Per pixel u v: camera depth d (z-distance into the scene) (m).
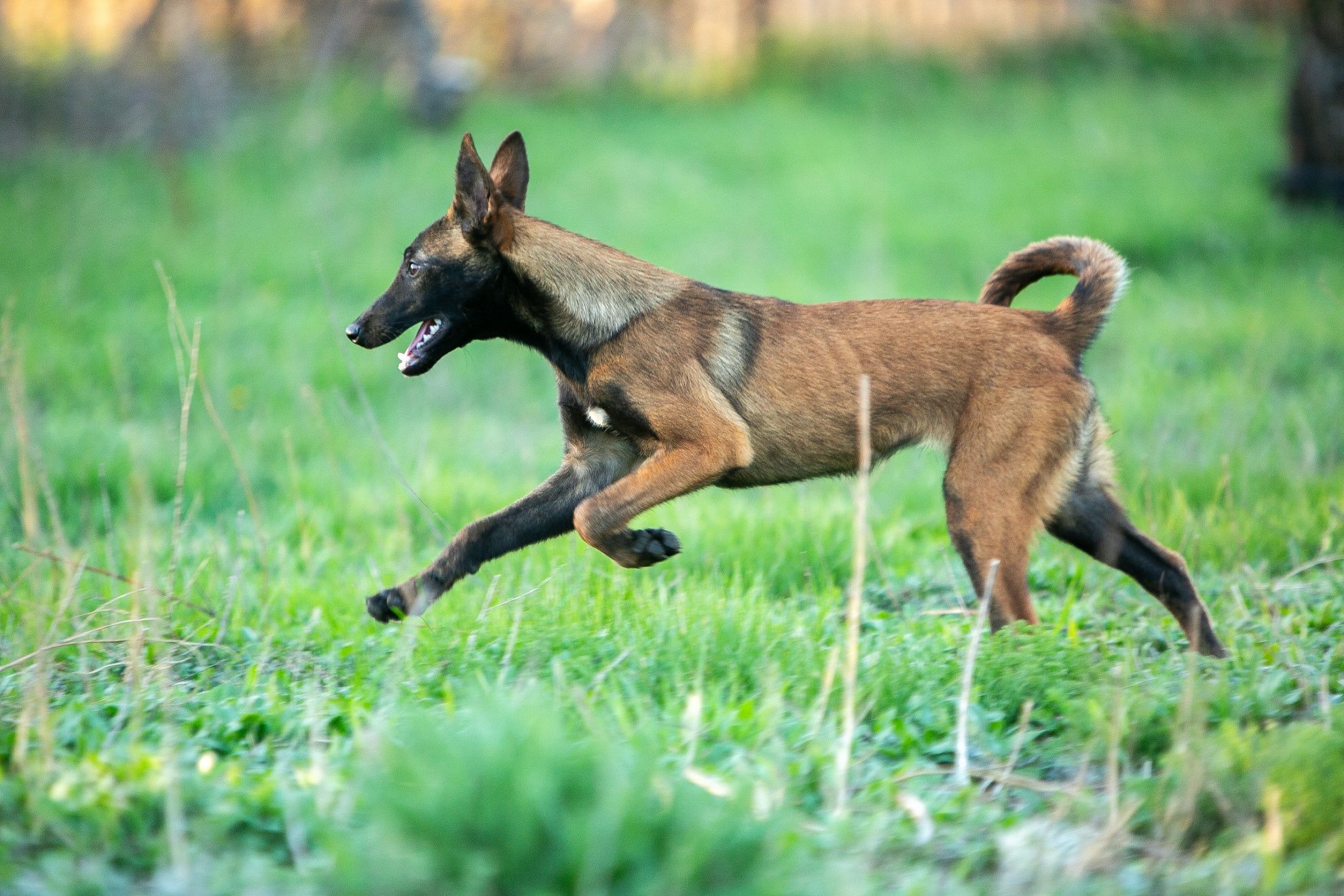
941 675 13.60
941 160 49.75
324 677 14.23
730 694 13.23
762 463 16.06
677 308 15.86
